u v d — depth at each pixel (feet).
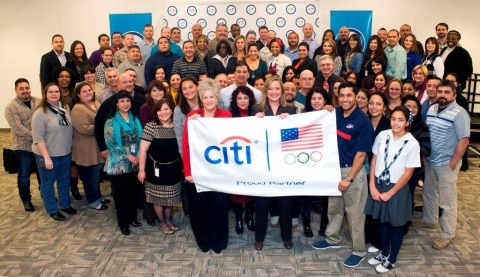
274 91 10.94
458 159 10.91
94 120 13.35
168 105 11.18
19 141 14.03
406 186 9.82
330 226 11.30
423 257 10.86
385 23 24.72
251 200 12.14
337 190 10.42
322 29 24.81
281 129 10.52
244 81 12.93
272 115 11.18
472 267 10.36
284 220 11.19
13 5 26.00
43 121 12.75
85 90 13.47
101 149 12.94
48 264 10.66
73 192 15.55
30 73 26.96
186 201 13.71
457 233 12.28
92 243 11.86
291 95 13.06
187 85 11.01
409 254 11.03
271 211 12.96
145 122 12.78
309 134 10.43
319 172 10.46
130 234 12.45
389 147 9.91
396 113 9.64
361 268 10.37
